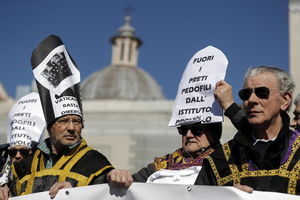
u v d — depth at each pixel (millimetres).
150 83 45125
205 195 3646
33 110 5969
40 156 4605
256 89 3771
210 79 4523
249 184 3680
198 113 4500
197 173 4355
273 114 3762
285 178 3592
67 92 4652
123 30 47656
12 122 5980
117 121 25672
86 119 26625
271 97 3764
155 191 3738
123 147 25094
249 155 3777
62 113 4523
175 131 24938
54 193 3842
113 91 43000
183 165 4496
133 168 24641
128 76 44750
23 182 4457
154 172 4590
